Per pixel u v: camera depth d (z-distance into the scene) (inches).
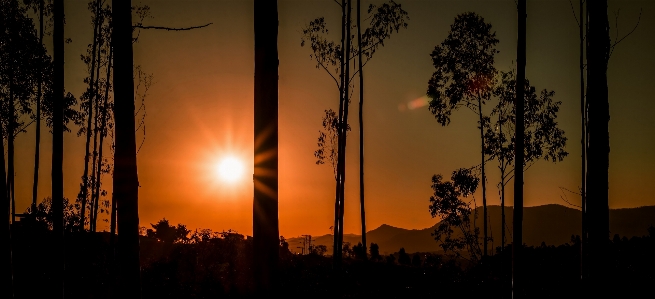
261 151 242.7
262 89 244.2
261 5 247.3
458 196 995.9
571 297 668.1
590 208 366.3
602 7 372.2
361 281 992.2
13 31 796.6
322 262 1296.8
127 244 282.7
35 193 926.4
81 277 738.8
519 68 550.0
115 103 287.9
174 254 886.4
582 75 713.0
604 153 365.1
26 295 561.3
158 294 752.3
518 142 554.3
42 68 846.5
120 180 285.0
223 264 867.4
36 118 927.0
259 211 240.1
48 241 693.9
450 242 975.6
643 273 632.4
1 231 258.5
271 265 237.1
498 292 820.6
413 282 927.7
